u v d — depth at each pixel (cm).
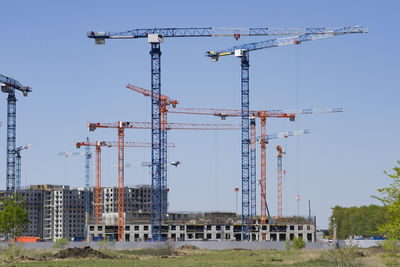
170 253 14888
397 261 5503
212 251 17250
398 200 5050
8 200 14675
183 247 18888
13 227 14275
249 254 14650
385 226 5156
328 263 8325
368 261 7550
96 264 9606
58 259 11294
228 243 19938
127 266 9175
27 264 9531
